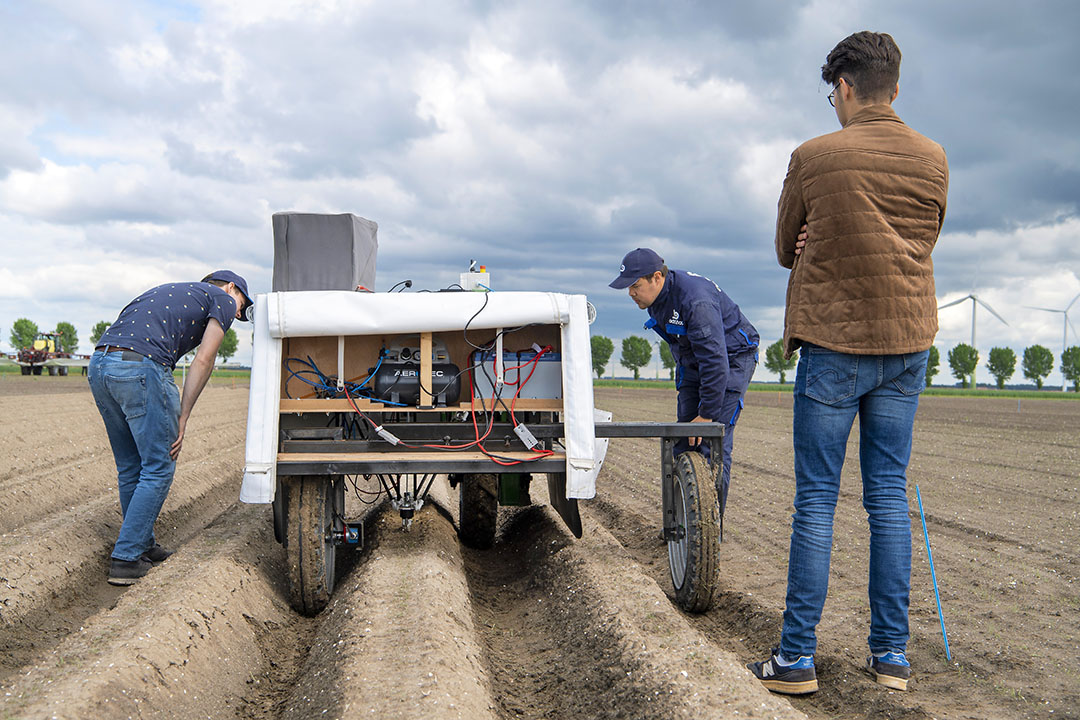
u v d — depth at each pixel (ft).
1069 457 40.88
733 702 9.75
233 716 11.64
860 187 10.40
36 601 15.88
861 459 11.52
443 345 15.90
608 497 29.73
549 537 20.10
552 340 16.12
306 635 15.08
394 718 9.48
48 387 96.12
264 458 14.07
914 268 10.54
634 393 149.59
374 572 15.62
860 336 10.53
